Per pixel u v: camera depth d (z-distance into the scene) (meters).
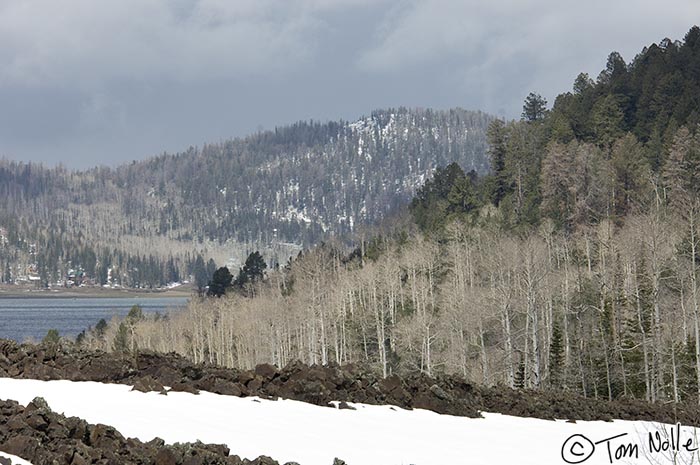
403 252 184.50
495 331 125.88
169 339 173.50
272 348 149.25
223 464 18.03
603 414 31.08
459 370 121.12
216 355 165.62
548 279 124.81
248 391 26.80
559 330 117.88
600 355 101.38
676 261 105.94
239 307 178.00
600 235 152.12
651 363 96.88
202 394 26.33
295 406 25.80
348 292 167.62
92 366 27.61
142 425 21.72
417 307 145.88
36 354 28.58
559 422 28.92
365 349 136.38
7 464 16.80
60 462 17.12
